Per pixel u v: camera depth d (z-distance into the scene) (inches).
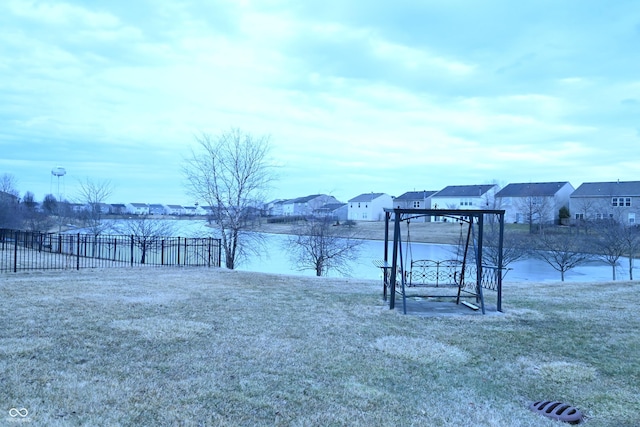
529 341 263.0
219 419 156.6
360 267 1080.2
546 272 1067.9
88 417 153.2
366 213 3038.9
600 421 165.0
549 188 2300.7
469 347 249.4
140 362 209.3
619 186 2100.1
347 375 203.8
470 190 2657.5
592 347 252.1
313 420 158.7
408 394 185.0
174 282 469.1
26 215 1508.4
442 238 1684.3
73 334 247.9
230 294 402.0
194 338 251.6
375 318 317.4
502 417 166.1
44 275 498.6
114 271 561.0
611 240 1067.9
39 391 171.3
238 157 943.7
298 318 311.3
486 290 471.8
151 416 156.4
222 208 887.1
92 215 1208.2
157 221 1362.0
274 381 193.2
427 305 371.9
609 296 426.0
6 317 279.6
